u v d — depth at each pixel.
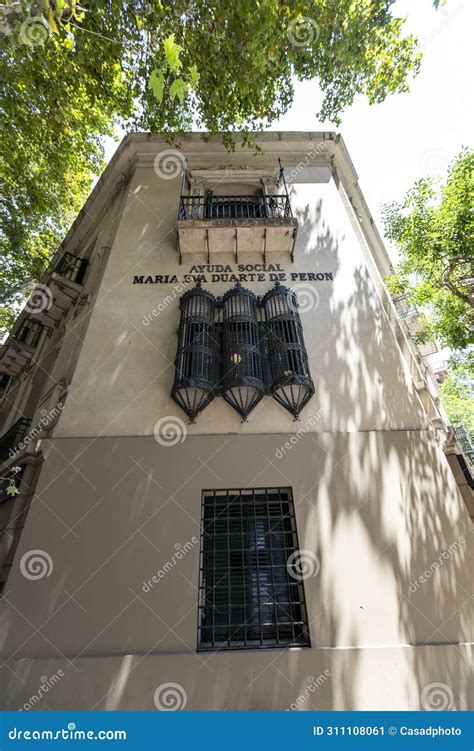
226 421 6.11
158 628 4.64
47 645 4.50
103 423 6.08
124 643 4.55
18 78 8.44
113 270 7.88
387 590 4.97
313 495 5.52
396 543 5.27
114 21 6.85
